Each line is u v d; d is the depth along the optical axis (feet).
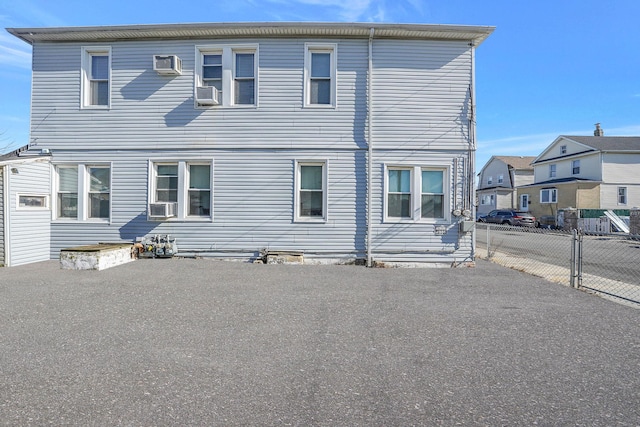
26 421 8.78
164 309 18.04
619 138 104.63
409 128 32.22
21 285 22.67
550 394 10.34
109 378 10.98
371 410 9.46
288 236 32.32
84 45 33.09
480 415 9.28
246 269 28.71
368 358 12.63
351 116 32.35
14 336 14.25
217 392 10.27
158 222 32.65
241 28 31.35
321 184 32.78
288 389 10.49
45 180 32.45
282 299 20.15
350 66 32.37
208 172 33.09
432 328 15.69
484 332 15.24
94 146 32.86
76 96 33.04
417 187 32.35
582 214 85.71
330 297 20.72
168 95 32.76
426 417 9.18
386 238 32.07
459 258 32.14
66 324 15.70
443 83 32.35
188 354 12.79
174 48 32.78
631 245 55.83
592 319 17.07
